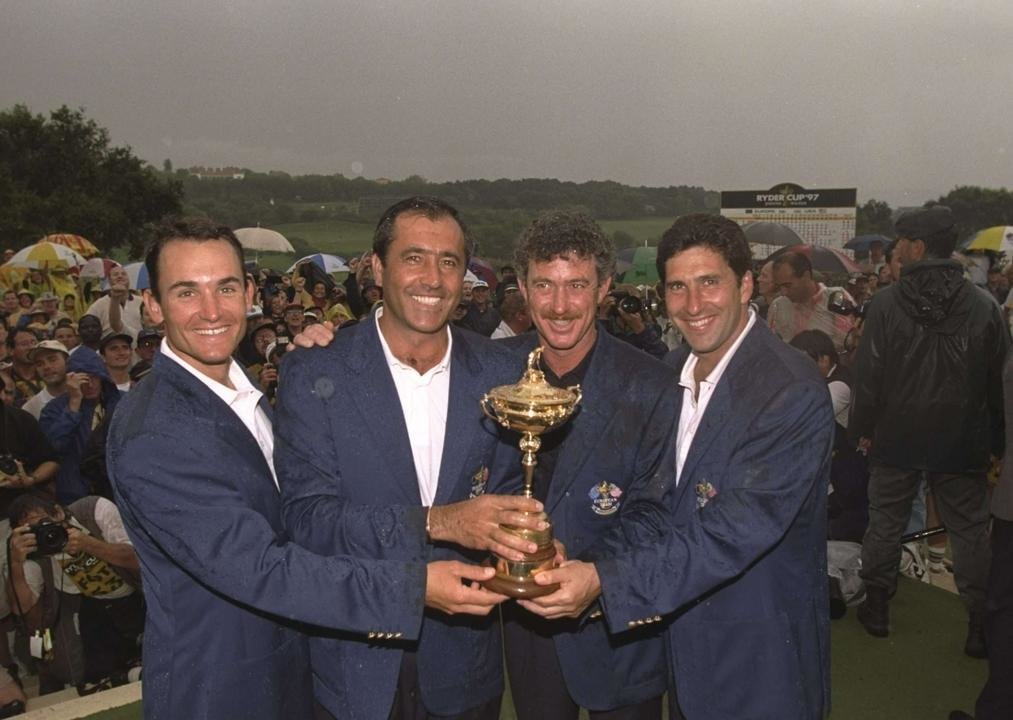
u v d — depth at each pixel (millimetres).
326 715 2312
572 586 1997
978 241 12422
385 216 2211
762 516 1967
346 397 2176
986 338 3633
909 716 3311
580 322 2342
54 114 36531
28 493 3979
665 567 1994
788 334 6605
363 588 1910
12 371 6906
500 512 1998
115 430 1907
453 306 2211
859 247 13898
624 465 2320
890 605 4328
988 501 3801
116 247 35969
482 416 2266
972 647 3768
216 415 1956
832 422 2068
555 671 2459
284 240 18844
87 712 3475
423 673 2264
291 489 2131
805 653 2111
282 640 2049
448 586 1987
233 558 1832
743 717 2096
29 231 32188
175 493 1837
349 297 11086
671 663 2264
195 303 1945
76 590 3963
